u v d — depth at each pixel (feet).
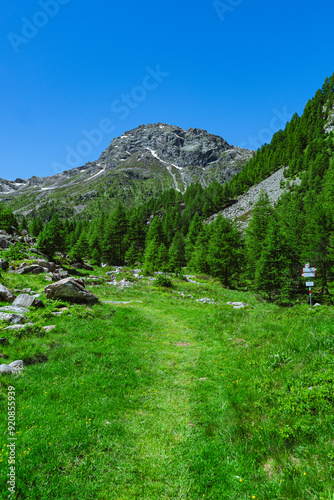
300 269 141.49
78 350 32.89
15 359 27.78
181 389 26.12
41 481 14.28
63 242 167.63
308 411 17.54
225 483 14.47
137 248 292.61
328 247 133.90
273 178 439.22
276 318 42.22
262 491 13.24
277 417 18.31
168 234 353.51
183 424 20.40
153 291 105.60
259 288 131.54
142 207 518.37
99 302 59.93
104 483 14.66
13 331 33.40
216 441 18.04
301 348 26.45
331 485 12.31
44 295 55.47
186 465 16.10
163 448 17.67
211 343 40.14
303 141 453.58
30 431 17.70
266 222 211.61
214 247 174.91
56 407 20.88
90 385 25.08
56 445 16.85
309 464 13.94
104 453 16.88
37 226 403.34
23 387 23.06
